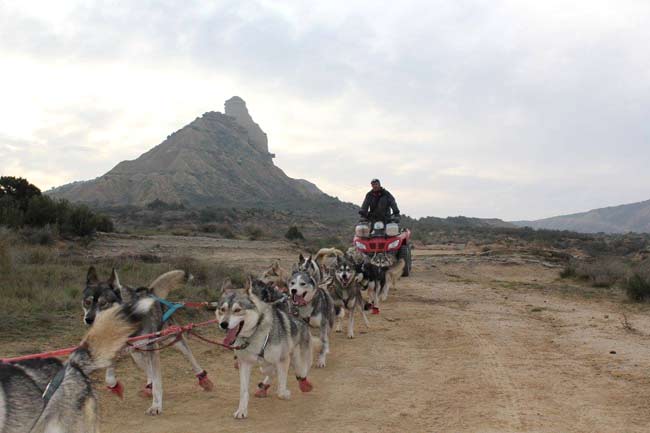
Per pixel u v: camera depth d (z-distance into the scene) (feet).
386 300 59.16
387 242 68.44
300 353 26.91
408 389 28.07
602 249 183.11
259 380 29.86
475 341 38.58
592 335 39.75
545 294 63.98
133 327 15.33
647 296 57.47
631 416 23.47
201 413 24.25
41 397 13.71
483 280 78.54
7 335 32.37
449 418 23.63
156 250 95.30
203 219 283.38
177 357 33.50
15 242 80.18
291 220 357.20
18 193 119.55
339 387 28.50
